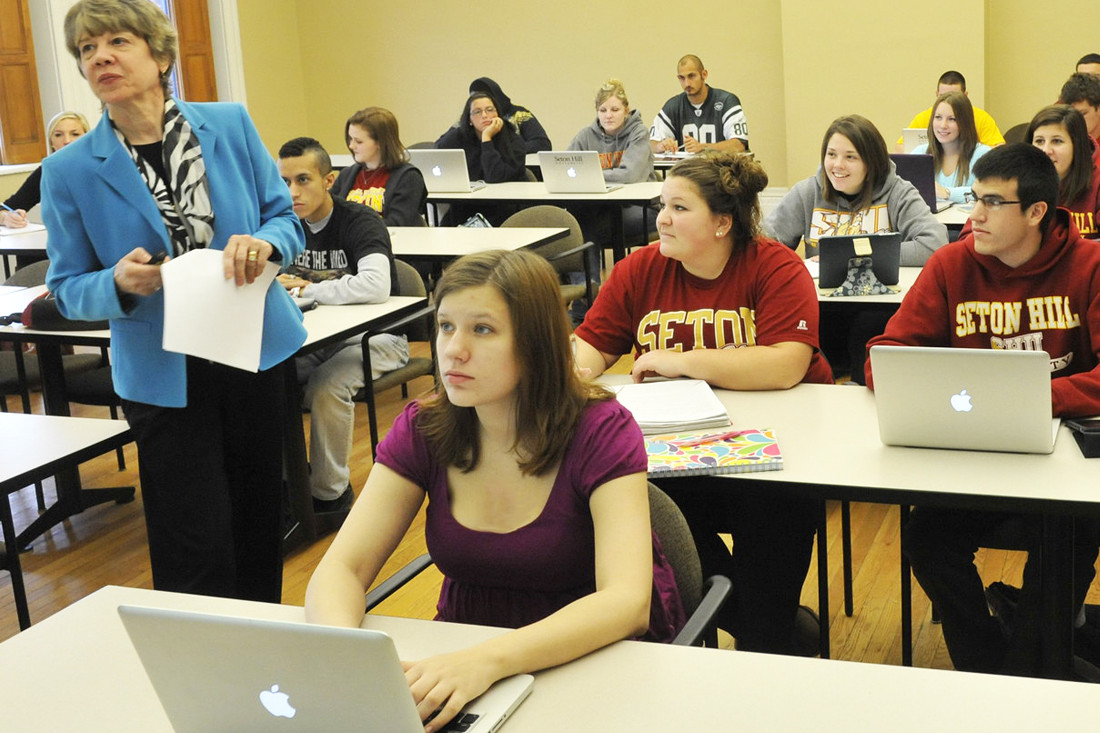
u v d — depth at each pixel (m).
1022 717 1.25
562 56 9.76
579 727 1.29
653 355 2.66
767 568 2.45
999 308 2.49
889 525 3.57
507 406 1.61
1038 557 2.07
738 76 9.28
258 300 2.41
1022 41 8.40
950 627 2.44
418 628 1.57
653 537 1.75
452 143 7.06
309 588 1.62
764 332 2.66
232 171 2.46
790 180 9.04
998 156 2.38
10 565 2.33
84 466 4.43
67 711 1.39
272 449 2.57
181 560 2.55
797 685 1.35
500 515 1.64
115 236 2.36
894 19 8.42
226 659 1.21
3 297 3.99
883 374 2.15
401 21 10.12
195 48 9.14
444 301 1.58
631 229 6.61
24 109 7.40
